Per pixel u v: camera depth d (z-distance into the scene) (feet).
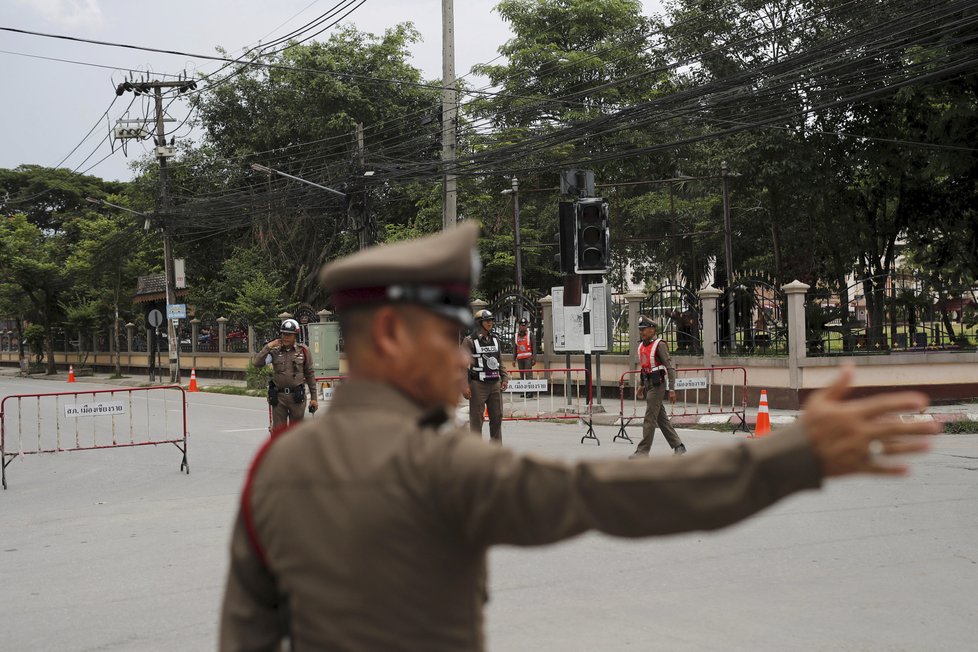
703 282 162.81
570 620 25.89
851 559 31.73
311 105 183.01
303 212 161.99
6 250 207.41
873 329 86.22
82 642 25.61
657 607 26.91
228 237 195.62
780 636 24.16
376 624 6.78
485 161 89.97
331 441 7.18
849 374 6.21
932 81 86.89
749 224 142.31
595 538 35.94
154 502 47.62
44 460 65.67
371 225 126.52
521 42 161.07
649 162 156.04
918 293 87.86
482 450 6.79
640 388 58.39
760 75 73.05
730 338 90.84
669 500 6.18
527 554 33.71
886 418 6.10
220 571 32.91
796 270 119.85
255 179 189.26
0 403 54.39
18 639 25.95
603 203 81.10
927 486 45.16
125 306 205.87
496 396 59.11
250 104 189.57
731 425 77.36
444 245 7.40
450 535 6.83
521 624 25.64
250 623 7.66
